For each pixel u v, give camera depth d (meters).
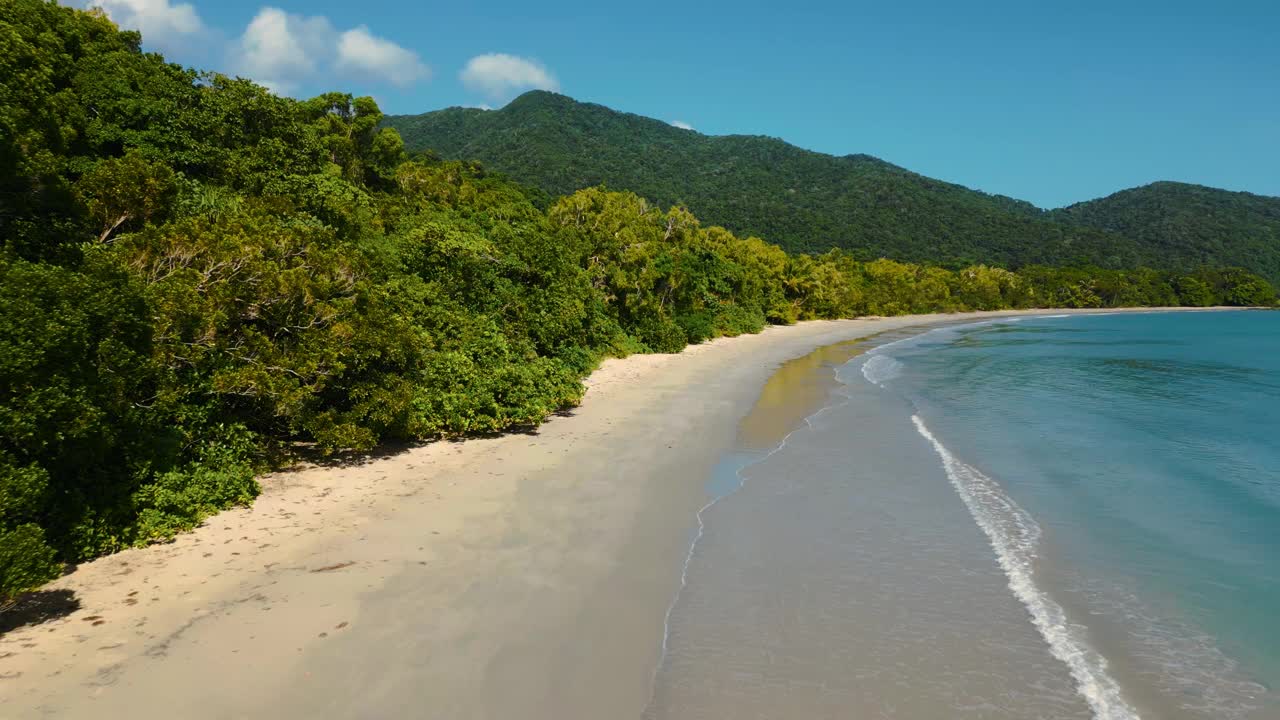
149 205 16.34
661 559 11.20
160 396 11.70
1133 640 9.02
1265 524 13.24
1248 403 26.98
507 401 18.98
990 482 15.75
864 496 14.66
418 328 18.97
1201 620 9.55
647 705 7.41
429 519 12.38
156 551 10.40
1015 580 10.67
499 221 37.03
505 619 9.04
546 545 11.52
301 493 13.31
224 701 7.07
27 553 7.75
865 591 10.25
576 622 9.07
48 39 23.02
